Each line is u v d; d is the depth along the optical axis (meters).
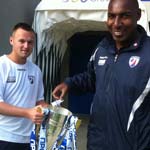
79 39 9.02
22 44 3.23
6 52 5.94
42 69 6.62
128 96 2.37
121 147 2.40
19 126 3.25
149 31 5.89
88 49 9.04
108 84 2.46
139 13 2.52
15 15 6.27
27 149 3.32
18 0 6.38
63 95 2.87
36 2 7.16
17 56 3.25
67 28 7.11
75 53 9.09
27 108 3.11
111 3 2.47
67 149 2.66
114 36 2.47
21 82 3.26
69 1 6.04
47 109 2.75
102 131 2.48
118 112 2.39
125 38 2.44
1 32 5.78
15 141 3.24
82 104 9.02
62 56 7.85
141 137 2.38
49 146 2.71
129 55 2.43
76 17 6.09
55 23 6.22
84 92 2.92
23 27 3.26
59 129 2.71
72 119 2.69
